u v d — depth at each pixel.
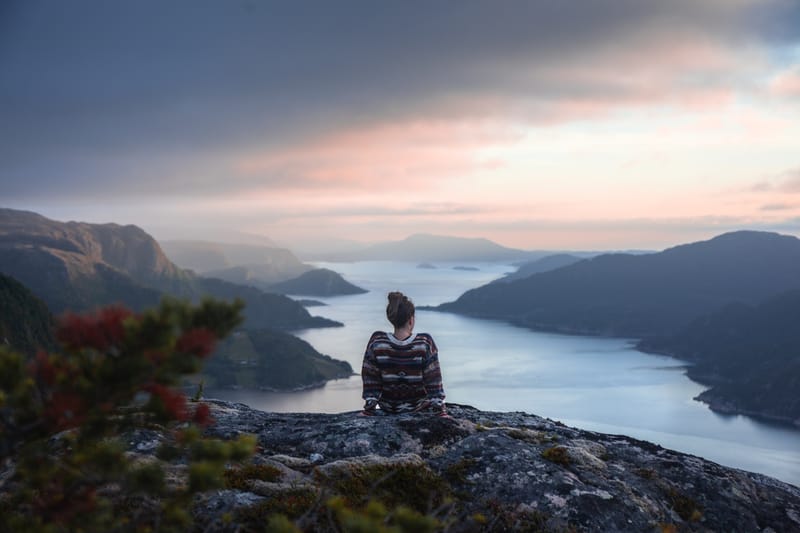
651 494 5.55
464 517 4.88
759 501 5.81
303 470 5.72
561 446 6.41
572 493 5.22
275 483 5.18
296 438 6.69
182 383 2.93
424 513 4.93
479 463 5.81
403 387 7.27
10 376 2.70
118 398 2.81
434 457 6.05
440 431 6.61
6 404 2.67
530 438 6.82
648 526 4.99
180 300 2.92
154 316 2.77
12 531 2.85
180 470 5.06
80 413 2.69
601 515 4.98
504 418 8.29
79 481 3.01
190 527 4.16
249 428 7.21
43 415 2.69
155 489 3.03
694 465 6.35
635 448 6.82
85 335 2.75
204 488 3.03
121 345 2.78
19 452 2.91
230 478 5.11
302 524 4.27
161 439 5.81
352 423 6.84
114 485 4.54
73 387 2.70
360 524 2.80
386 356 7.27
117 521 3.31
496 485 5.42
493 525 4.82
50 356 2.82
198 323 2.91
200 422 3.17
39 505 3.03
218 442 3.18
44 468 2.98
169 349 2.77
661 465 6.26
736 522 5.39
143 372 2.70
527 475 5.51
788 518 5.58
